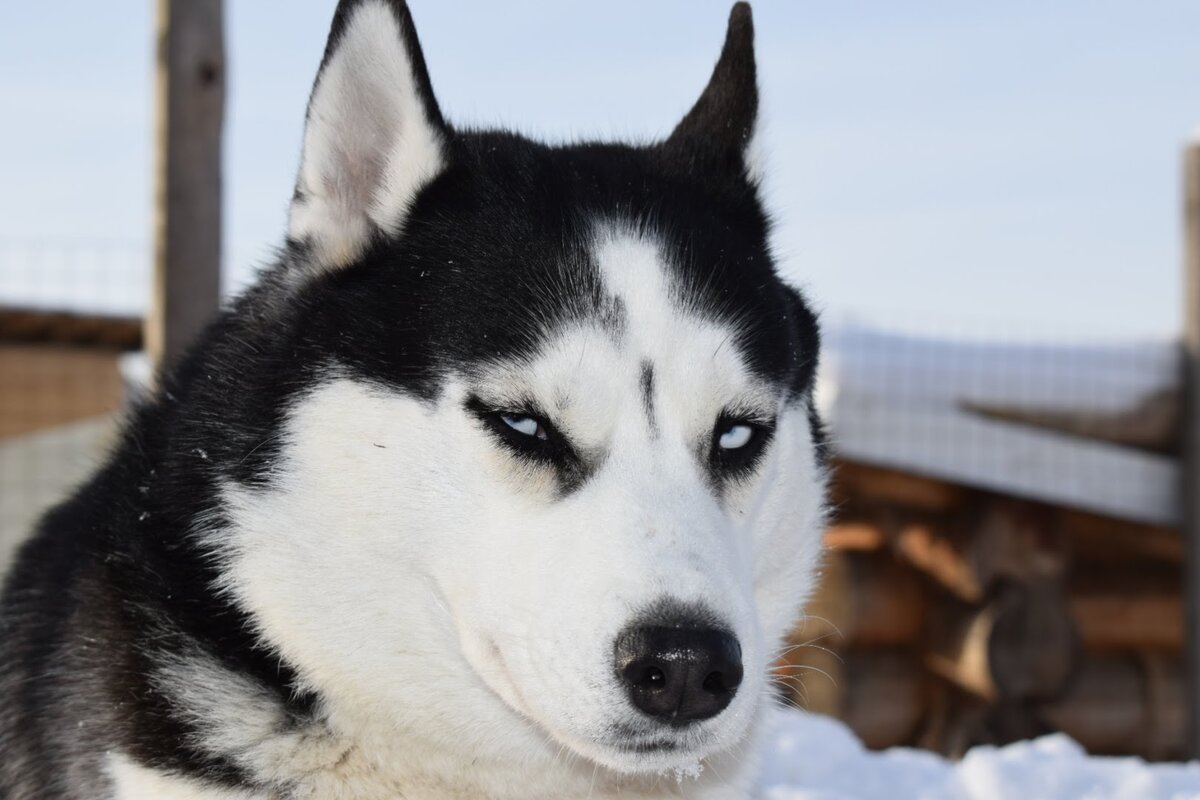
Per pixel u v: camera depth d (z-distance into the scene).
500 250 0.92
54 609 0.95
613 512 0.88
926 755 1.24
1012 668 1.48
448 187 0.94
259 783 0.90
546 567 0.87
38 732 0.93
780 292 0.98
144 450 0.96
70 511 1.00
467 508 0.89
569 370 0.89
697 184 1.00
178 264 1.40
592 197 0.95
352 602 0.90
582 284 0.91
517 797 0.94
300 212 0.94
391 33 0.94
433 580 0.90
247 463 0.91
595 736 0.85
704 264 0.93
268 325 0.94
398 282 0.92
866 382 1.50
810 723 1.25
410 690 0.91
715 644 0.85
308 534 0.90
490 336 0.90
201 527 0.92
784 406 0.96
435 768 0.92
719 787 0.96
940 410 1.51
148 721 0.90
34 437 1.95
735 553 0.89
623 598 0.85
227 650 0.91
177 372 0.98
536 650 0.86
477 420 0.89
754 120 1.02
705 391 0.91
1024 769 1.15
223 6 1.41
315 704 0.91
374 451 0.90
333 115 0.94
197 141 1.40
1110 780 1.14
